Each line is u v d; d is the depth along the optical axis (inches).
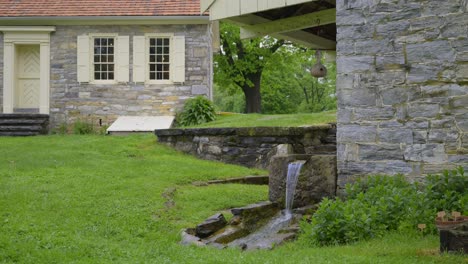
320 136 525.0
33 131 741.9
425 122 328.5
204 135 543.2
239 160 522.9
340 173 350.0
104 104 769.6
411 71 332.2
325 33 497.0
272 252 260.1
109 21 764.6
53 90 773.9
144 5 776.3
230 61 1212.5
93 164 469.7
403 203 287.4
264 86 1350.9
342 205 289.1
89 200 351.9
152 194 374.0
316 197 353.4
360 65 345.7
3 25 770.8
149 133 672.4
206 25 764.6
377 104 341.1
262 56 1198.9
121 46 768.3
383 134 339.3
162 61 775.7
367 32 343.9
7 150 541.0
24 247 253.0
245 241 309.6
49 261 237.5
